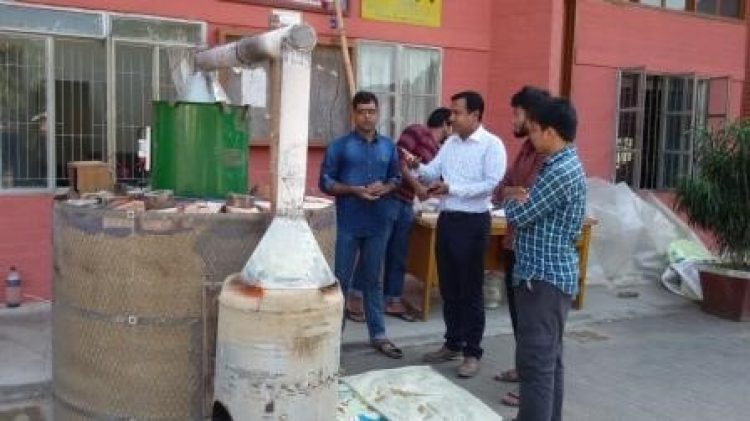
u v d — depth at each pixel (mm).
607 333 6258
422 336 5793
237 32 6547
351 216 5168
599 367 5387
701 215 7074
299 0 6879
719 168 6898
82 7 5875
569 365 5406
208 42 6457
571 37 8430
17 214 5789
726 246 7117
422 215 6168
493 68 8266
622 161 9086
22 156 5797
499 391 4797
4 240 5766
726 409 4691
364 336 5680
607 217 7848
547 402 3697
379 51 7500
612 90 8859
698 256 7910
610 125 8898
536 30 7836
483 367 5234
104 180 3189
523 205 3668
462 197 4828
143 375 2545
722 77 9672
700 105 9695
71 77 5914
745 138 6707
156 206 2680
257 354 2275
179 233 2492
